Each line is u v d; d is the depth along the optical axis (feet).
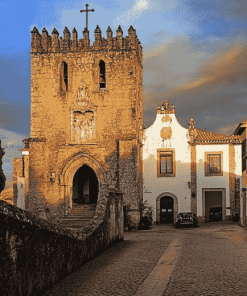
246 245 67.87
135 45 135.23
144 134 146.92
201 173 143.95
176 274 42.37
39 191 135.13
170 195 144.46
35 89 137.39
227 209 143.13
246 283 37.86
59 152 135.33
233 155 142.82
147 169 145.89
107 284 38.29
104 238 60.95
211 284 37.63
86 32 136.36
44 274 35.22
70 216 129.70
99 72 136.87
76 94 135.44
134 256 55.72
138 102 142.51
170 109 146.30
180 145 145.18
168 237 89.61
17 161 151.33
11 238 28.78
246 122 109.60
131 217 128.16
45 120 136.36
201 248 64.28
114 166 132.67
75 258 45.03
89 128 135.03
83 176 146.41
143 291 35.68
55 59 137.08
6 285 27.96
